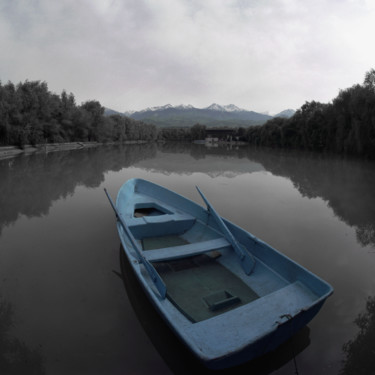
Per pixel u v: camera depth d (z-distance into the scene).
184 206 8.01
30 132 35.62
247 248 5.59
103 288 5.00
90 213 9.27
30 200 10.88
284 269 4.68
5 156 27.81
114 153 36.22
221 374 3.32
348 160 28.62
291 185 14.81
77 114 50.06
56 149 40.16
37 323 4.11
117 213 6.46
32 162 23.36
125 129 75.69
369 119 29.72
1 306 4.50
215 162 26.34
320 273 5.69
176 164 24.50
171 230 7.07
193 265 5.50
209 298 4.35
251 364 3.47
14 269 5.66
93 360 3.47
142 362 3.45
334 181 16.02
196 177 17.41
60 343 3.74
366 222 8.84
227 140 105.31
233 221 8.84
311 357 3.58
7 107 31.95
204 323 3.37
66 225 8.14
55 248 6.62
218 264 5.57
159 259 4.93
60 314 4.31
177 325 3.12
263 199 11.73
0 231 7.67
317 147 42.19
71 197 11.42
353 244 7.12
